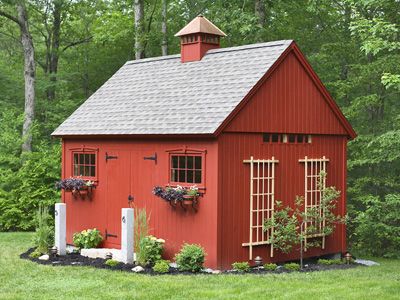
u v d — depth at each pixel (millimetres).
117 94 17391
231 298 10602
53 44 32594
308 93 15492
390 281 12508
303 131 15328
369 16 21453
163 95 15852
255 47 15492
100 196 16312
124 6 31219
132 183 15383
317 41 26734
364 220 18406
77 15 33438
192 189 13656
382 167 21188
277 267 14141
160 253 14336
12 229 21828
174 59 17484
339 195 15781
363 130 21734
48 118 29516
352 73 24328
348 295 10906
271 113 14516
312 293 11016
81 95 33812
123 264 13594
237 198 13789
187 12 30438
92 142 16516
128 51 32844
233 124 13594
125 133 15039
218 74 15297
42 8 31797
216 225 13336
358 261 16359
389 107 23703
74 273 12797
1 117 28328
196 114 14109
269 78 14461
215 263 13344
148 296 10750
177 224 14211
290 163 15031
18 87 31297
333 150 16328
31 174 22094
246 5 24453
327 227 15578
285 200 14844
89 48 33312
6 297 10727
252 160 14039
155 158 14750
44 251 15242
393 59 19109
